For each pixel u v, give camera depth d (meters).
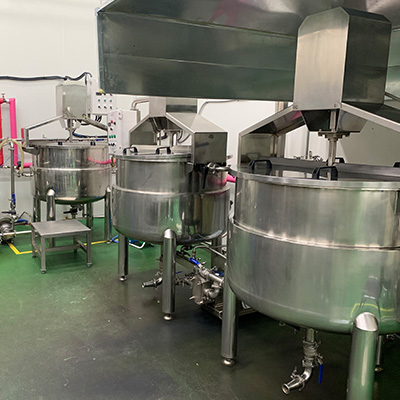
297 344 2.12
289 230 1.20
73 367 1.87
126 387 1.74
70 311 2.44
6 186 4.28
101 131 4.73
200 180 2.26
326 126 1.35
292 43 1.82
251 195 1.33
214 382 1.78
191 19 1.47
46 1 4.25
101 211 4.92
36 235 3.73
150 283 2.57
